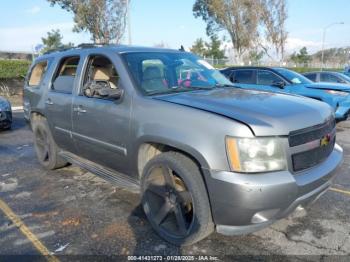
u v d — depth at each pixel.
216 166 2.58
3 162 5.71
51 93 4.62
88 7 24.52
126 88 3.36
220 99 3.07
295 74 9.29
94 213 3.70
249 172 2.51
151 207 3.23
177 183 2.99
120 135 3.40
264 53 36.38
